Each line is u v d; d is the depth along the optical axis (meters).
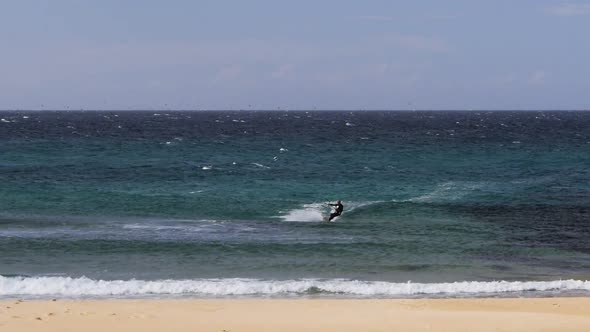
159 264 78.31
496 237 96.81
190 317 55.91
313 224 103.56
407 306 60.97
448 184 154.88
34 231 94.50
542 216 114.00
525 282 71.06
